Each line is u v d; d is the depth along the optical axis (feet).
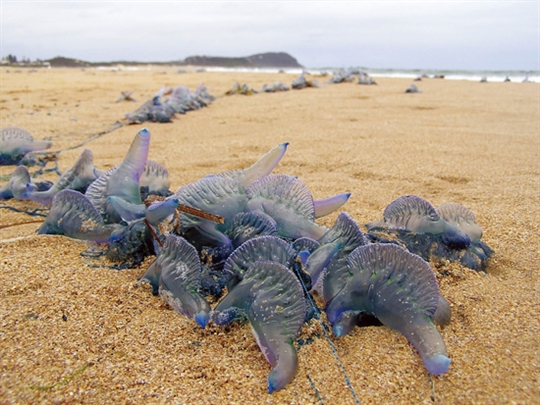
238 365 0.59
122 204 0.80
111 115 2.81
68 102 3.47
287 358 0.57
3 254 0.87
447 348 0.62
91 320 0.67
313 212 0.84
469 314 0.69
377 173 1.45
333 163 1.58
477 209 1.11
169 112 2.59
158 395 0.55
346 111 2.82
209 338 0.64
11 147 1.60
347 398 0.54
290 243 0.75
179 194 0.80
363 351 0.61
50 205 1.11
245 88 4.16
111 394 0.55
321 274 0.70
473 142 1.87
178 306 0.69
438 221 0.83
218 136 2.08
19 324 0.66
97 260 0.86
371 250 0.65
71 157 1.72
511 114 2.62
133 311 0.70
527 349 0.62
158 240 0.78
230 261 0.68
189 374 0.58
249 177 0.90
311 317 0.65
